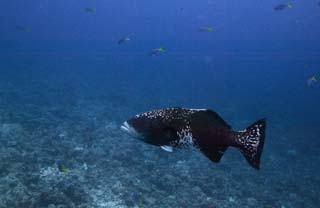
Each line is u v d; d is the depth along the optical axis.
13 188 9.02
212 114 1.48
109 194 10.23
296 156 18.44
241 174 14.42
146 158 13.84
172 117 1.49
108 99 25.42
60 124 16.38
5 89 23.34
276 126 24.62
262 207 11.63
